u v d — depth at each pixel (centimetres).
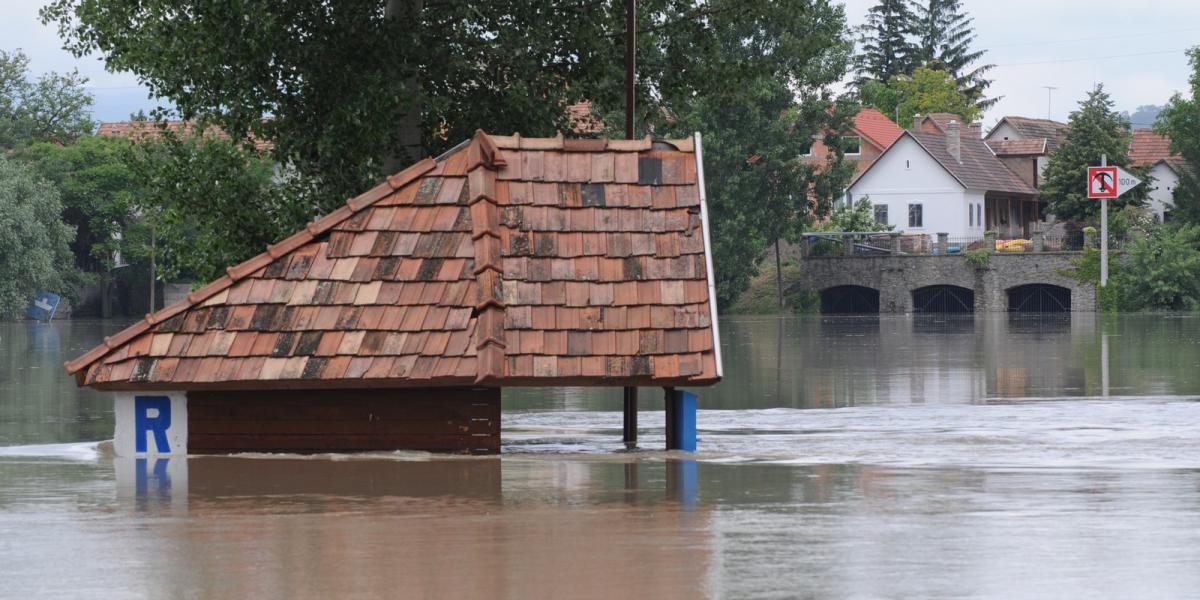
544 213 2903
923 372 6512
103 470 2497
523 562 1559
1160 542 1667
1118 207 18262
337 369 2705
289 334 2769
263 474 2414
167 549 1658
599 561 1563
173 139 4616
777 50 5009
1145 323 12169
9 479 2373
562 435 3703
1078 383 5703
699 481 2300
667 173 2981
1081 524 1806
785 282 18175
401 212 2952
